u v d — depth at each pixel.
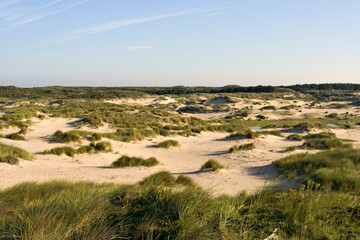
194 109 66.75
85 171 11.87
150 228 3.63
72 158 14.93
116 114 35.31
